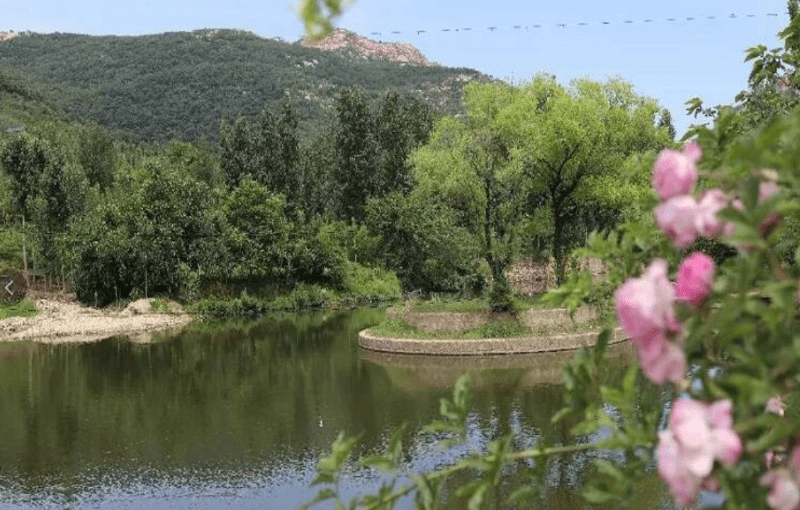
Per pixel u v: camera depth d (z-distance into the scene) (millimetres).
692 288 1468
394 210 50188
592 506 10477
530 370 23406
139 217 42531
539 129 30453
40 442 16578
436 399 19766
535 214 34312
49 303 41031
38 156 47938
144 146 101938
